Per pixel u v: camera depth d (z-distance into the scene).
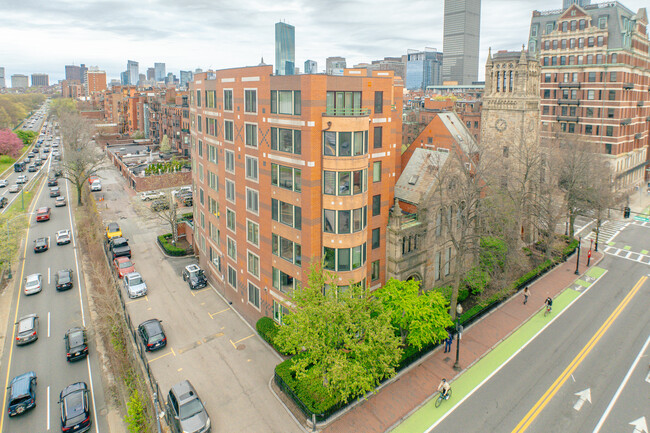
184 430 24.91
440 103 120.94
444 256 42.03
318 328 26.44
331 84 30.30
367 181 32.06
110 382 32.75
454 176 38.44
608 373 31.02
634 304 41.38
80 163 82.69
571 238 56.41
